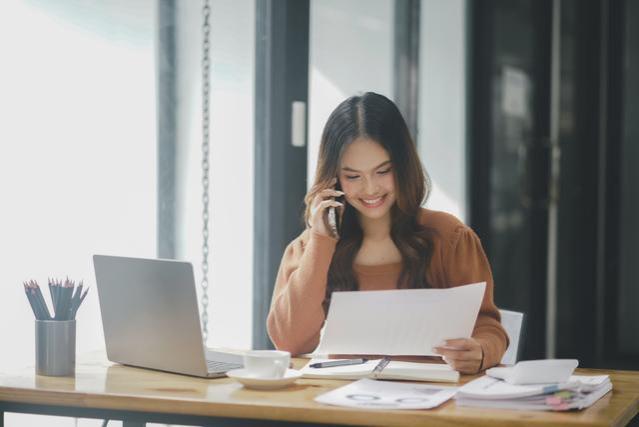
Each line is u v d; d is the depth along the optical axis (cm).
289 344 242
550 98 515
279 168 326
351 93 372
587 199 539
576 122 535
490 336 226
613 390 201
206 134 304
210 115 306
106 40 271
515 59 500
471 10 477
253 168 322
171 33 291
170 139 293
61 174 261
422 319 211
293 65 328
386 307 212
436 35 440
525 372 187
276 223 326
